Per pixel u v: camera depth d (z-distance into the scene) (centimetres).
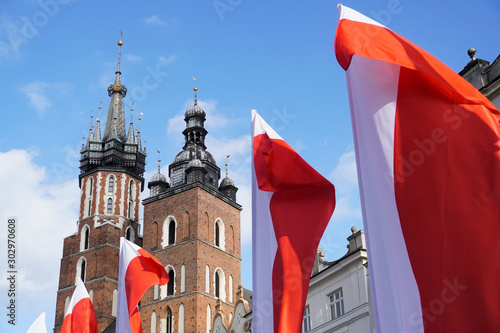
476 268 1146
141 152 8900
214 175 7675
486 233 1169
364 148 1323
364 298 3253
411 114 1305
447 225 1197
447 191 1224
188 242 6775
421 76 1327
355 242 3444
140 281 2544
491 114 1277
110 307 7531
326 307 3541
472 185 1216
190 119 8050
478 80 2612
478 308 1118
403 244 1215
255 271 1639
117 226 8075
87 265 7825
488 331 1095
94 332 2791
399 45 1372
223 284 6856
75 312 2803
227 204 7444
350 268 3409
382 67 1355
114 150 8575
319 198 1636
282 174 1678
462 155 1245
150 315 6631
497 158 1224
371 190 1288
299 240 1587
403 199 1246
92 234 8012
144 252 2602
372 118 1330
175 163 7644
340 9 1467
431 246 1191
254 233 1684
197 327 6269
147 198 7375
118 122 9069
